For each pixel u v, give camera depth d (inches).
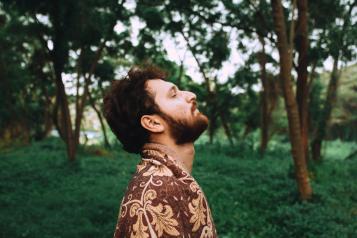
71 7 460.1
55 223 278.1
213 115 881.5
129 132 41.4
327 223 281.0
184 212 34.9
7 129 1007.0
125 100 41.4
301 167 346.9
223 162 601.0
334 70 612.1
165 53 682.8
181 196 35.2
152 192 34.3
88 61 765.3
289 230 277.4
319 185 436.1
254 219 308.5
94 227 276.5
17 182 448.1
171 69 836.0
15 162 611.2
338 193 404.5
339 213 308.5
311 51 444.1
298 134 342.6
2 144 946.1
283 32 318.7
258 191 393.1
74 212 309.6
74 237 251.4
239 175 502.0
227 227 291.9
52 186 436.8
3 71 832.9
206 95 861.2
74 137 591.8
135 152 42.4
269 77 811.4
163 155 38.9
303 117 491.2
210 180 453.4
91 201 346.0
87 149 768.9
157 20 556.4
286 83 328.2
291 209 311.1
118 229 34.4
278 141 1190.3
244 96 879.1
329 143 1143.6
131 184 36.3
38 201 346.0
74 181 461.1
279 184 425.4
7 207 325.4
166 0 475.8
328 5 442.9
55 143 898.1
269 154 823.7
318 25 467.8
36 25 524.1
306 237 265.9
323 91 1029.2
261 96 811.4
